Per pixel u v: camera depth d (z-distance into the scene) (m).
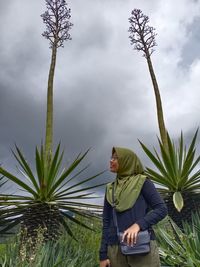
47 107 8.84
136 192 2.44
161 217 2.38
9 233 8.36
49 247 6.58
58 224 8.04
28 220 7.93
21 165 8.16
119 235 2.40
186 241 5.94
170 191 9.27
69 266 5.90
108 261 2.51
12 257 5.98
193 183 9.17
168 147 9.41
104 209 2.64
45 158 8.30
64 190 8.08
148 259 2.33
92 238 7.21
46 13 9.86
